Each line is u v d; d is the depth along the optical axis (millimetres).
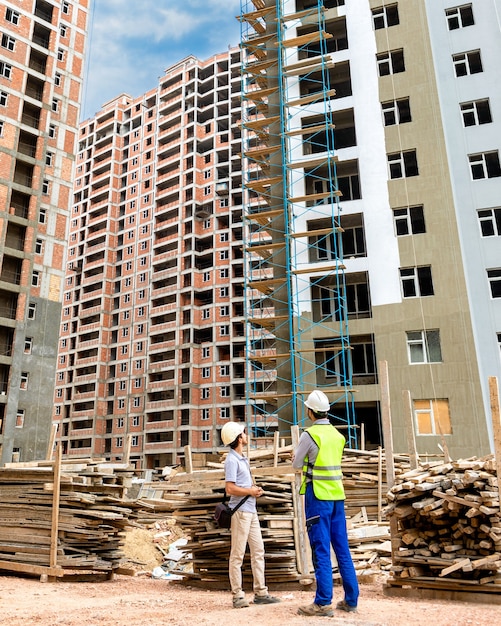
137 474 29422
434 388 24984
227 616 6109
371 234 28078
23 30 42688
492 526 6641
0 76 40500
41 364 39312
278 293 29812
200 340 66875
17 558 10477
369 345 28094
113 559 10977
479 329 25172
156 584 10219
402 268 27188
